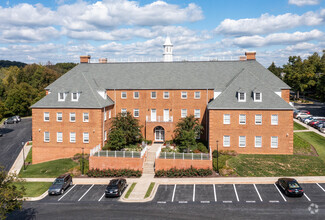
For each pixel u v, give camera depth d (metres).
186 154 36.31
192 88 47.62
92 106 42.47
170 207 27.00
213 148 41.84
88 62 56.16
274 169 35.78
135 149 41.88
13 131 67.75
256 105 40.62
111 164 37.44
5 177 22.23
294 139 45.59
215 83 47.94
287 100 46.81
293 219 24.08
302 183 32.06
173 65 52.28
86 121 42.91
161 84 49.03
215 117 41.44
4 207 21.14
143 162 38.12
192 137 39.91
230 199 28.38
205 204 27.44
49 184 34.22
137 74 51.62
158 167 36.66
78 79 46.00
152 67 52.56
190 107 48.09
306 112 68.00
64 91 43.84
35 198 29.91
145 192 30.58
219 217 24.75
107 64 54.84
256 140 40.84
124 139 41.50
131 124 43.28
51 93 45.06
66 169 38.97
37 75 113.62
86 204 28.20
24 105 94.06
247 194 29.44
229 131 41.25
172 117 47.53
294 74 93.94
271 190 30.25
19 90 94.19
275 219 24.12
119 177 36.03
